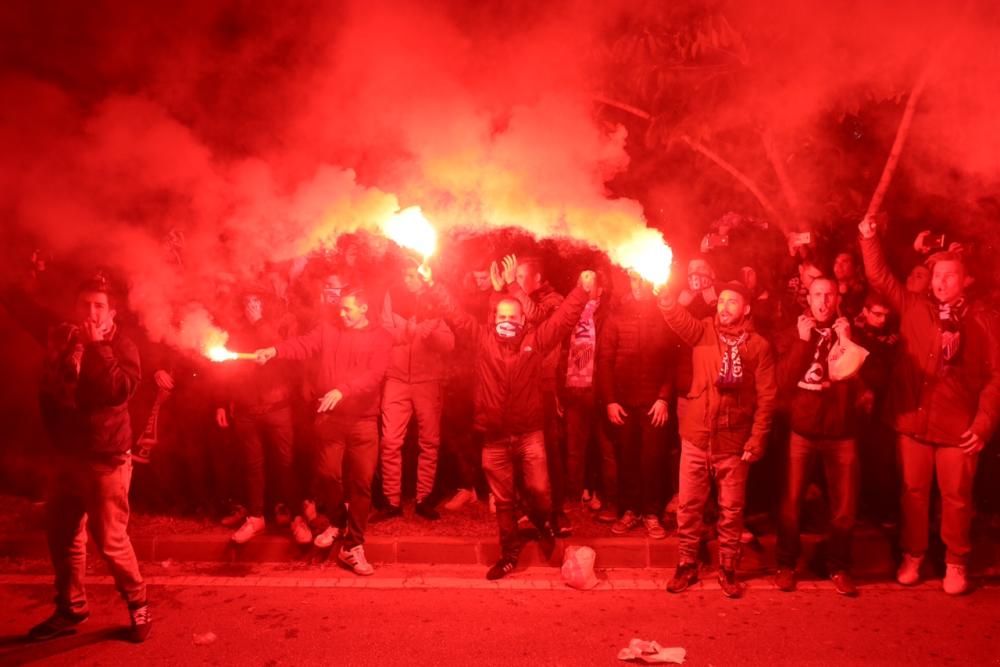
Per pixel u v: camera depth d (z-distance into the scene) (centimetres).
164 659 534
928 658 537
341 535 694
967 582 640
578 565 645
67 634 566
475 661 532
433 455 743
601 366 724
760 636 568
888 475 716
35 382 811
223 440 737
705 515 724
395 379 736
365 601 623
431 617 596
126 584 551
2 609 605
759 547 693
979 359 632
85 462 532
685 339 635
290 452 709
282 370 705
